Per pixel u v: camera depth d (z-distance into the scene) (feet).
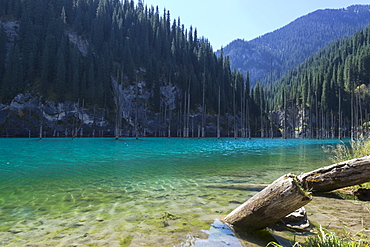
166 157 56.70
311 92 427.74
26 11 260.62
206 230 13.48
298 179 12.80
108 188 24.70
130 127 256.73
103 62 262.26
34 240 12.17
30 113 199.82
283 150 87.04
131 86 278.67
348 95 409.28
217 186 25.80
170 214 16.40
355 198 21.43
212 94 330.13
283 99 464.65
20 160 48.11
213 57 401.90
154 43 369.71
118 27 334.03
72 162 45.55
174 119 287.48
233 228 13.89
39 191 23.20
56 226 14.17
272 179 30.09
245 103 372.38
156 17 405.18
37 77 224.94
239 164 44.91
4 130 185.98
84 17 313.73
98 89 241.76
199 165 43.14
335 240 10.69
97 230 13.48
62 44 242.37
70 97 224.53
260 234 13.08
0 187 24.88
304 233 13.23
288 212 12.55
